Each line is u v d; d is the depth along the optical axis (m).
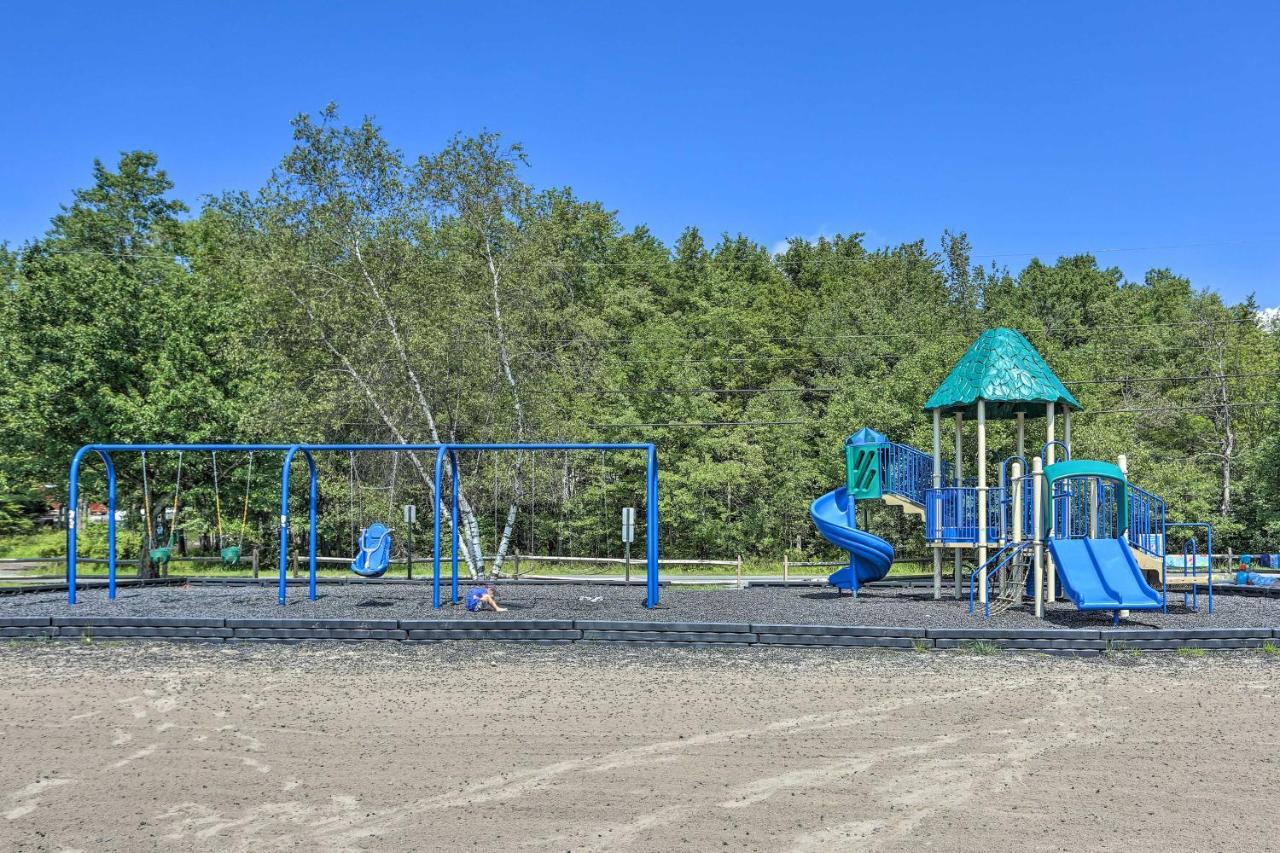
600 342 33.28
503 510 34.16
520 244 23.95
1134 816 5.47
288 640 11.59
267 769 6.36
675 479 33.59
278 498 25.44
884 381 34.03
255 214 27.95
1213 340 38.56
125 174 44.06
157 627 11.70
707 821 5.38
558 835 5.17
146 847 5.01
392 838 5.13
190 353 24.75
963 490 15.06
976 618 12.79
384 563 14.65
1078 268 58.91
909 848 4.98
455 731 7.34
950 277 48.91
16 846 5.02
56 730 7.38
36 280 25.58
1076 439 29.98
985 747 6.92
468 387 24.05
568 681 9.28
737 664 10.19
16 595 15.81
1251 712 7.99
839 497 15.99
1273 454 32.06
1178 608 14.28
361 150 23.30
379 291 23.81
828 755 6.69
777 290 50.25
